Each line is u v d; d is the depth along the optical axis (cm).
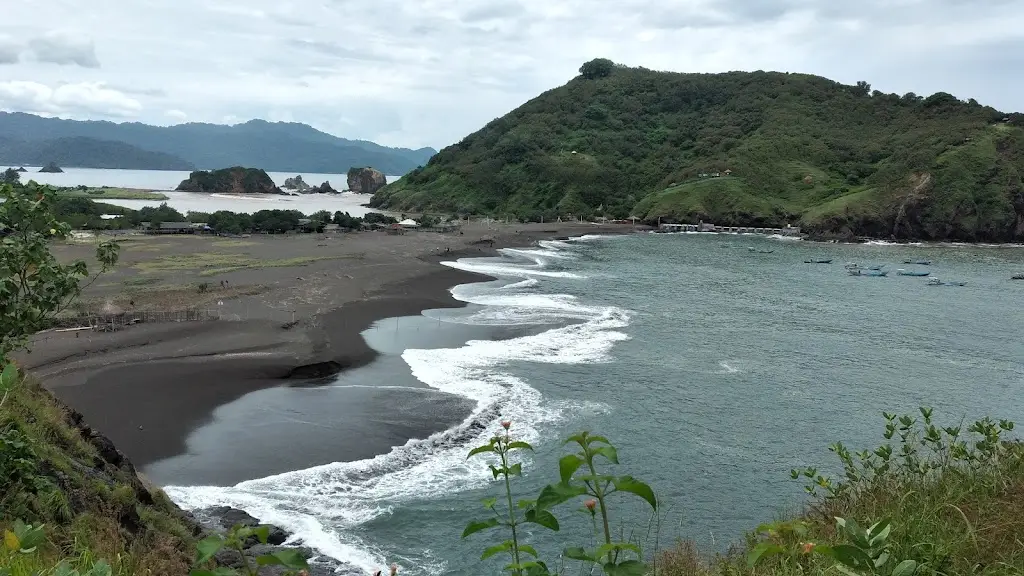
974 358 3388
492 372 2880
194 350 2875
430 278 5375
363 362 2936
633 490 306
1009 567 488
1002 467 746
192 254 5738
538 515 303
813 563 533
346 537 1567
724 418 2444
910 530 561
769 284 5772
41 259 729
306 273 4966
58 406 1235
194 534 1222
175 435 2069
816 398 2703
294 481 1825
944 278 6322
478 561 1484
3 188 732
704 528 1645
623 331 3800
